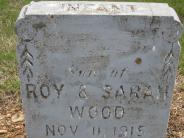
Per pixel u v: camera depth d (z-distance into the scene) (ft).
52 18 2.80
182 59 4.59
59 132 3.27
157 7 2.92
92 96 3.11
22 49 2.91
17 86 4.13
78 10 2.85
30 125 3.23
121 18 2.81
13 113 3.88
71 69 3.00
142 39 2.88
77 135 3.30
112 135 3.30
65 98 3.12
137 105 3.16
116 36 2.87
